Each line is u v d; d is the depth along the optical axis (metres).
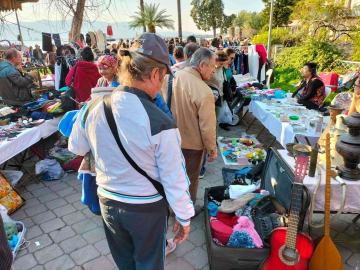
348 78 7.49
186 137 2.46
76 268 2.32
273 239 1.97
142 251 1.36
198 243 2.57
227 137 5.33
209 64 2.37
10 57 4.37
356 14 12.09
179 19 31.12
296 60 11.73
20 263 2.38
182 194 1.23
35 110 4.11
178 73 2.45
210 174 3.89
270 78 7.05
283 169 2.34
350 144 2.04
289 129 3.36
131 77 1.19
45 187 3.63
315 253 1.95
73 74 4.18
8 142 3.07
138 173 1.21
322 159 2.31
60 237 2.69
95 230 2.79
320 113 3.97
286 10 24.97
